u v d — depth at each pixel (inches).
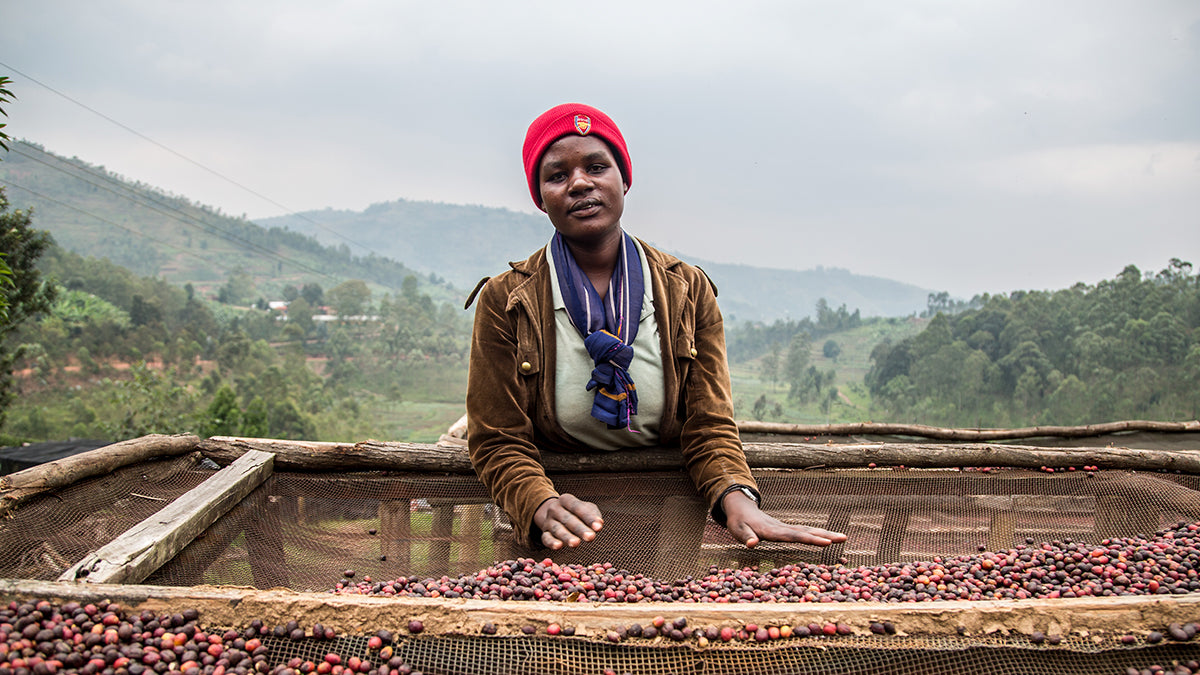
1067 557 100.9
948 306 6776.6
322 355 5310.0
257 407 1365.7
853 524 117.0
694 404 116.1
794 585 92.0
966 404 2989.7
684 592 91.7
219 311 6259.8
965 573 99.1
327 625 71.1
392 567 105.0
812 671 68.7
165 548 87.8
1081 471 129.1
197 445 123.9
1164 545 103.2
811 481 125.1
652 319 115.0
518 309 113.7
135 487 111.5
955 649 70.6
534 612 71.6
